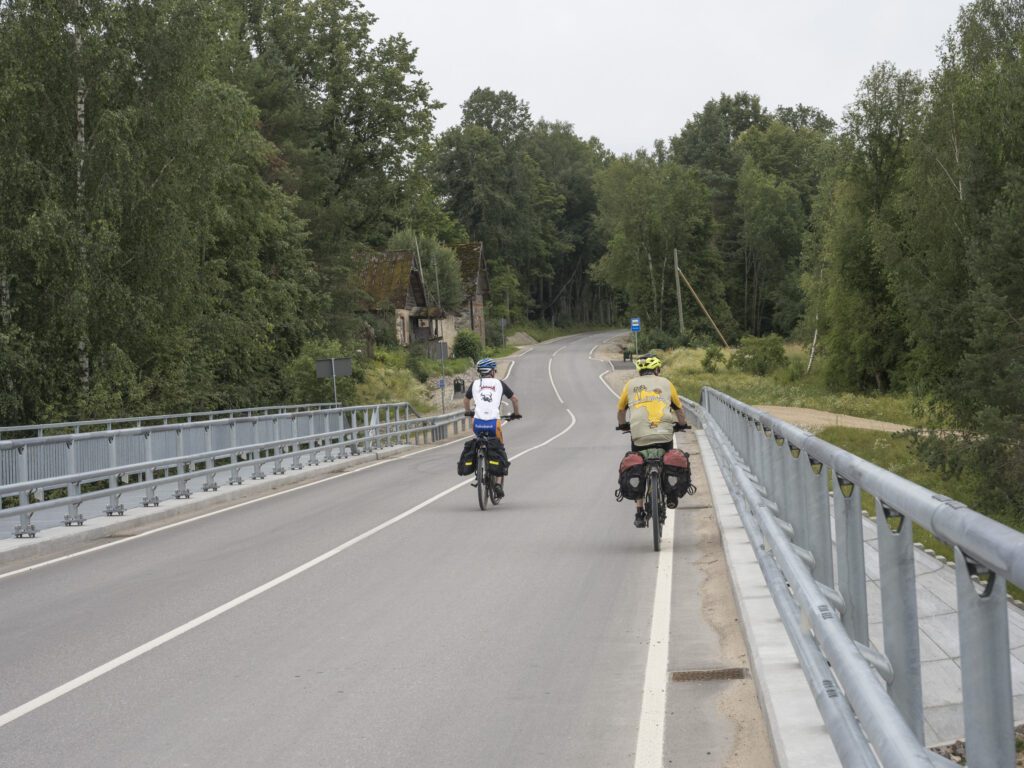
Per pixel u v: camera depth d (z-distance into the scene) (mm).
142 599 24016
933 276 109500
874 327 155750
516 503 41406
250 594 23938
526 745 13062
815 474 15859
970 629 6629
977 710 6574
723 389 158125
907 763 5809
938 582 9852
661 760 12367
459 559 27969
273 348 109812
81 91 73125
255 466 53531
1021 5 114375
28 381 67938
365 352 157375
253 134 101562
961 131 109062
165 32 77062
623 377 197875
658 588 23141
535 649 18016
